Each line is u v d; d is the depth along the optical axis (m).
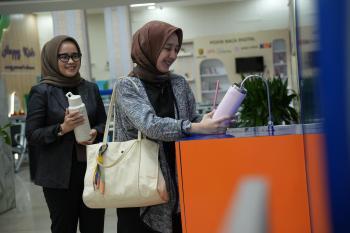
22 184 6.64
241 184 1.39
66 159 2.13
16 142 8.18
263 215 1.38
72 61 2.25
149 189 1.54
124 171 1.59
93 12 12.41
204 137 1.49
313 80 0.83
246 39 11.91
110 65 8.01
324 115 0.76
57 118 2.19
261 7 12.14
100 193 1.61
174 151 1.67
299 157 1.36
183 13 12.50
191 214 1.42
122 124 1.69
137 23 12.65
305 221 1.36
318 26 0.75
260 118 3.59
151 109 1.57
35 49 12.62
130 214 1.67
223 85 12.31
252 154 1.39
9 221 4.36
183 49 12.52
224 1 12.12
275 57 11.91
